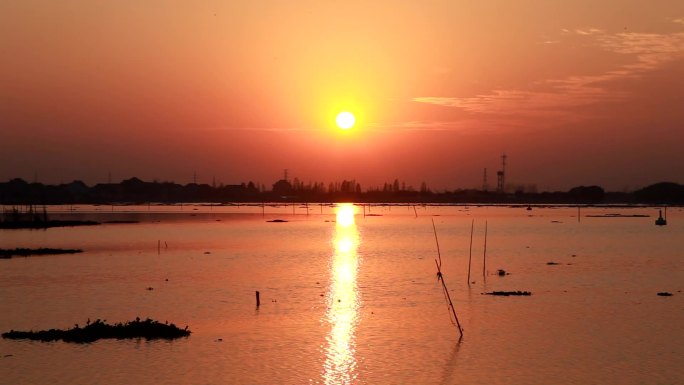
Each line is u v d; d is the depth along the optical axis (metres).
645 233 177.75
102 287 73.88
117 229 185.25
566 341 49.06
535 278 83.19
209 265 97.31
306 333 51.31
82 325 53.41
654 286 76.12
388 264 100.19
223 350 45.97
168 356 44.41
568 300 65.88
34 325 53.41
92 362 42.75
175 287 74.31
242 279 81.81
